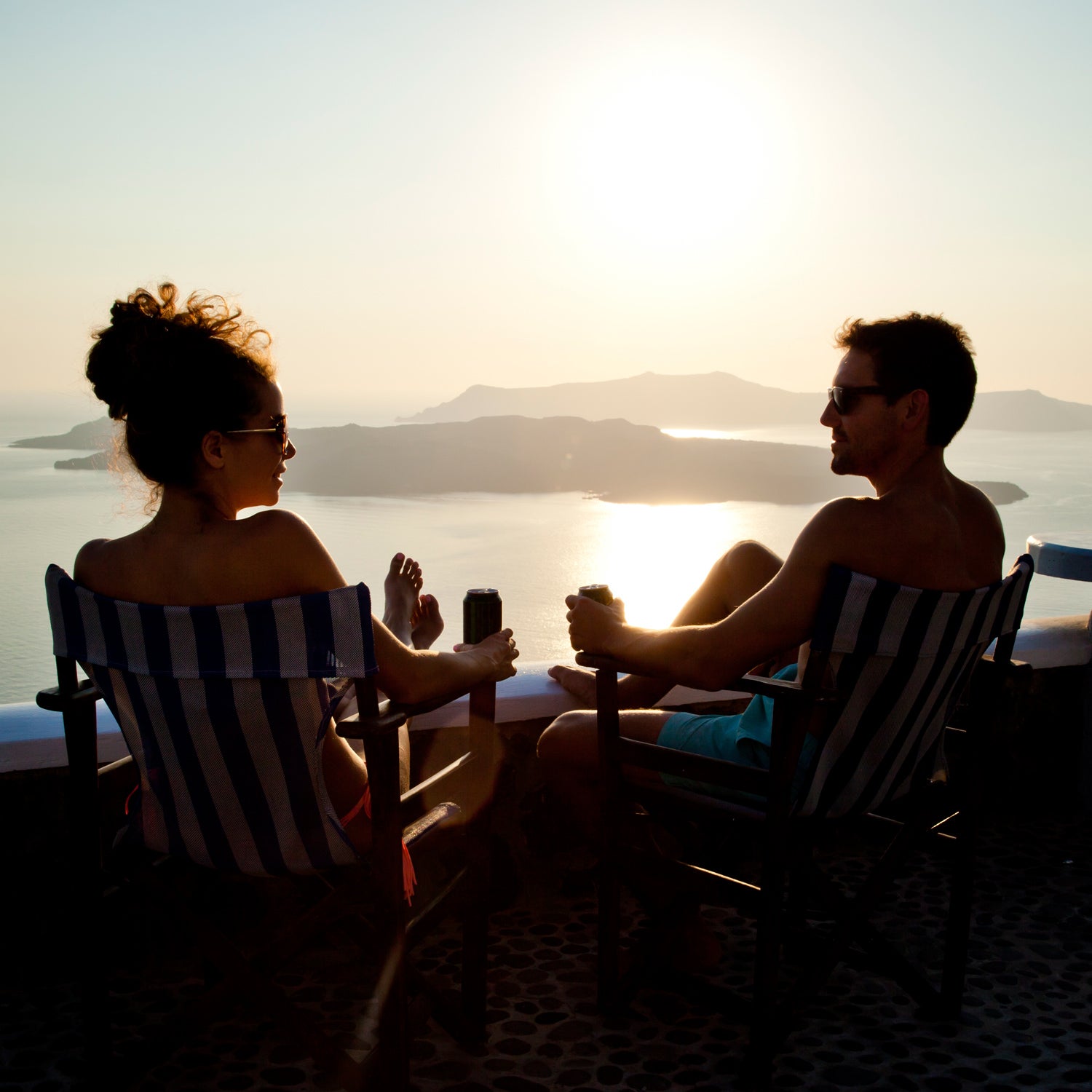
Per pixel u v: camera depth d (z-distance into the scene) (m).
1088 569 2.30
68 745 1.31
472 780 1.57
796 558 1.37
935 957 1.94
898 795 1.61
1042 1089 1.49
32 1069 1.54
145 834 1.34
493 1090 1.48
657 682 2.05
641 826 1.81
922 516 1.41
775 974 1.43
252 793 1.24
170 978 1.86
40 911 1.90
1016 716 2.71
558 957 1.95
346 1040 1.63
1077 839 2.58
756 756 1.55
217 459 1.24
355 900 1.30
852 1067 1.55
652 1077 1.52
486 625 1.83
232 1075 1.53
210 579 1.20
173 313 1.26
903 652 1.31
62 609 1.22
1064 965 1.91
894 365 1.42
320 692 1.21
